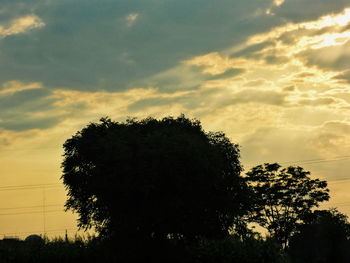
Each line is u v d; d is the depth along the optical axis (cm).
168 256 6431
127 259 6544
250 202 7781
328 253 9825
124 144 6494
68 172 7469
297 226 10144
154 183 6234
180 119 7894
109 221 7006
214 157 6800
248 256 5788
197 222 6812
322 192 10212
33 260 6228
